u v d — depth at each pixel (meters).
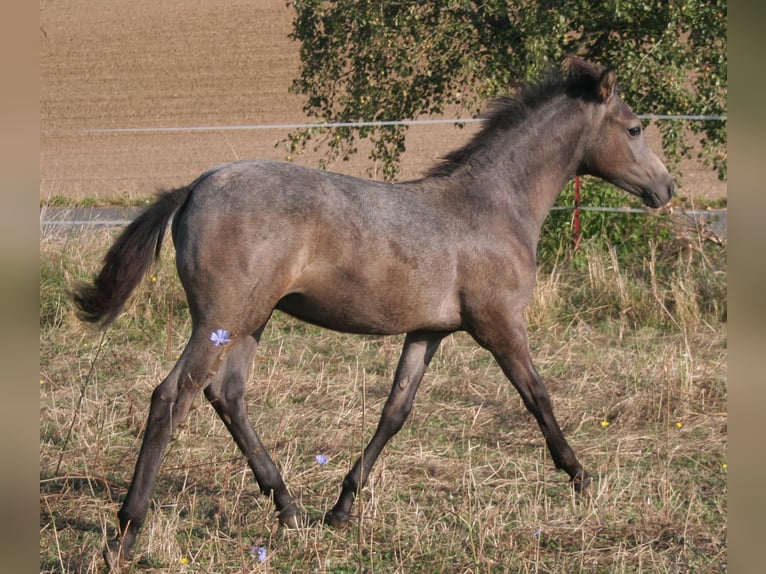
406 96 16.95
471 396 10.34
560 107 7.90
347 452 8.62
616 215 15.35
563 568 6.36
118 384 10.56
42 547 6.67
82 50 48.38
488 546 6.74
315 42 17.80
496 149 7.67
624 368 11.09
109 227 15.64
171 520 6.91
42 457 8.37
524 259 7.43
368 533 7.03
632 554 6.62
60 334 12.37
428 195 7.29
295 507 7.21
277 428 8.84
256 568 6.28
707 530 7.05
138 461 6.29
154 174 33.34
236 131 40.59
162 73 46.16
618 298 13.37
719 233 16.25
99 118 42.00
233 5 52.62
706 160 16.67
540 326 12.73
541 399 7.46
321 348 12.09
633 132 8.05
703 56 16.02
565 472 8.11
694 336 12.30
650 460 8.62
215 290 6.41
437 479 8.05
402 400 7.41
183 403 6.36
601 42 17.16
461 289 7.19
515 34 16.25
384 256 6.84
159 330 12.59
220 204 6.52
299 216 6.59
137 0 53.69
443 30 16.12
